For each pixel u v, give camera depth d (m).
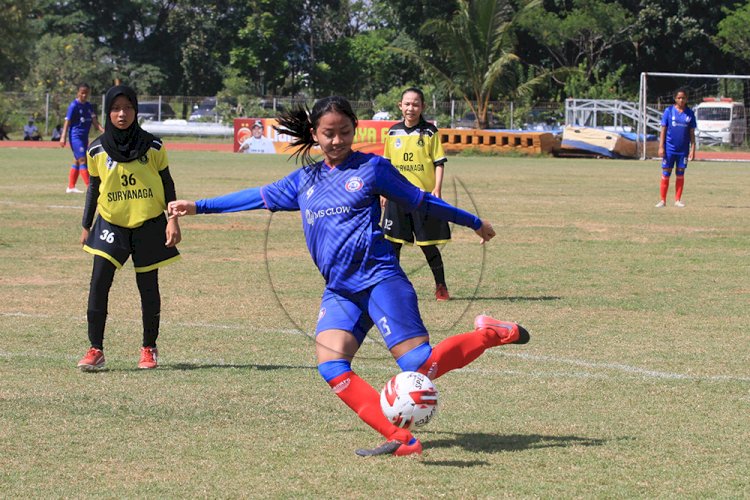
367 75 106.75
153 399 9.61
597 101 72.19
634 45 95.62
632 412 9.28
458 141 66.38
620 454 8.01
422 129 15.48
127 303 14.77
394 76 105.06
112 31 110.62
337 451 8.05
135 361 11.27
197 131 81.75
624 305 14.82
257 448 8.12
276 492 7.07
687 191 36.97
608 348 11.97
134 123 10.94
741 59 94.81
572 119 72.81
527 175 45.06
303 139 8.06
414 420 7.60
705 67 96.56
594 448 8.16
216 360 11.31
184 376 10.55
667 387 10.20
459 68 76.38
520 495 7.03
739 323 13.52
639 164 56.47
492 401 9.65
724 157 65.62
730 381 10.44
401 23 100.44
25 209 27.58
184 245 21.55
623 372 10.81
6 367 10.81
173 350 11.80
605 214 28.31
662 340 12.43
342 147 7.76
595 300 15.21
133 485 7.22
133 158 10.81
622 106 72.31
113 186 10.79
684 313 14.22
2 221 24.81
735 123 74.25
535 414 9.20
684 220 26.95
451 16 96.44
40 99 86.06
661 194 30.73
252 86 102.44
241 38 105.12
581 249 21.19
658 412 9.28
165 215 11.02
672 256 20.20
